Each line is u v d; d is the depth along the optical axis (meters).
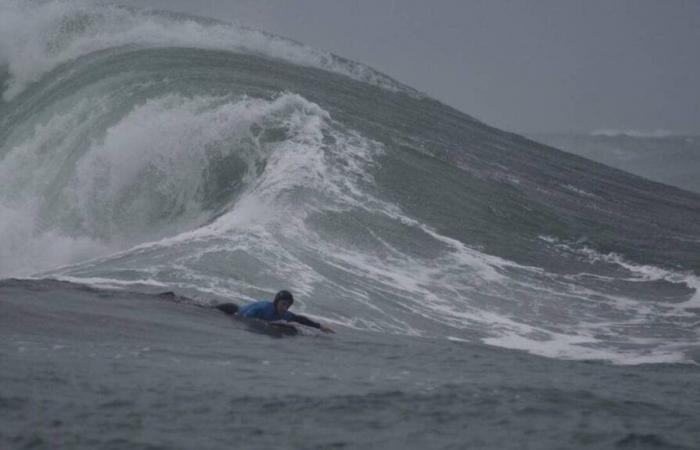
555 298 62.94
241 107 89.31
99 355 29.97
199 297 49.62
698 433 23.97
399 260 65.75
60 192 82.31
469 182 88.94
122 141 83.38
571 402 27.12
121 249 74.88
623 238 82.75
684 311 61.66
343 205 73.06
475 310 58.06
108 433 21.05
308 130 88.12
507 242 75.44
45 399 23.42
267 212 69.19
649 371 41.59
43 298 40.31
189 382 26.75
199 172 81.19
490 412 25.25
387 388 27.70
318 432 22.31
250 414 23.56
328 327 43.91
